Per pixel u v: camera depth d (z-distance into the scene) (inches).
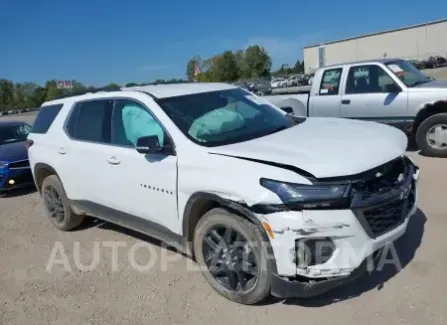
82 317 147.3
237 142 152.6
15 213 283.0
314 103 348.5
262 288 133.8
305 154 133.1
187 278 166.1
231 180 134.3
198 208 149.5
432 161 291.3
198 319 138.8
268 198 124.6
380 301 136.4
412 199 147.3
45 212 253.9
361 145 140.4
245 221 133.6
